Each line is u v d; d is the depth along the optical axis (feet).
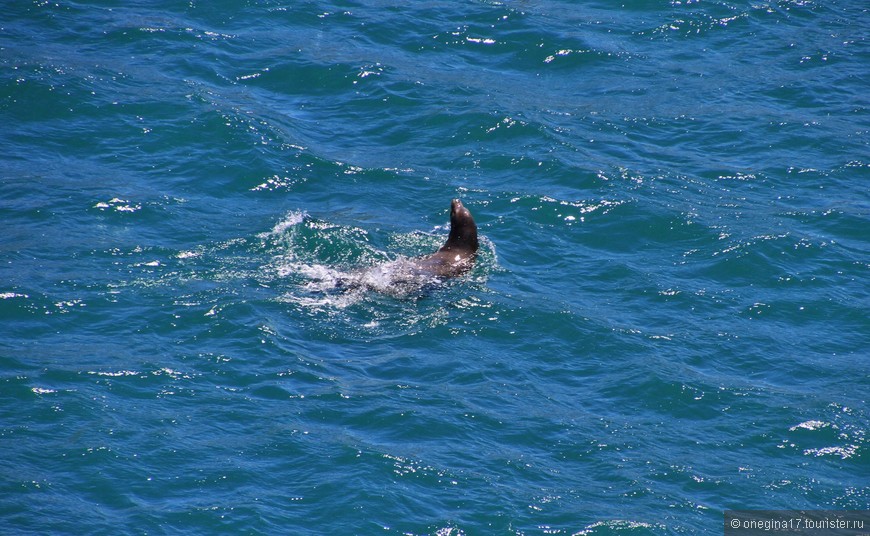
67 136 242.17
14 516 128.88
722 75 294.46
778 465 150.92
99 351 165.89
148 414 151.43
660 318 187.21
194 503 134.62
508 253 207.00
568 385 167.63
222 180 229.86
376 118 264.72
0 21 295.07
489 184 234.38
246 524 131.54
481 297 190.29
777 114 272.72
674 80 290.76
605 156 247.70
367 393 160.76
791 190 236.84
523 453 149.89
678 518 138.72
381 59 293.64
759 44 313.12
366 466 143.33
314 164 238.68
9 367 158.81
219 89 271.28
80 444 143.02
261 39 302.04
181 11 314.35
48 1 310.04
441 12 325.01
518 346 176.96
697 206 226.79
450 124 260.42
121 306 179.22
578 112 271.08
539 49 303.89
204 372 162.91
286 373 164.35
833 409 163.12
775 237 213.05
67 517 129.90
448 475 143.33
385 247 206.59
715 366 173.99
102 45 288.30
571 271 202.08
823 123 268.21
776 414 161.58
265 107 264.72
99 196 216.95
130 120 249.75
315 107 269.85
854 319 189.26
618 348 176.86
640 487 144.15
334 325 180.14
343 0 330.34
